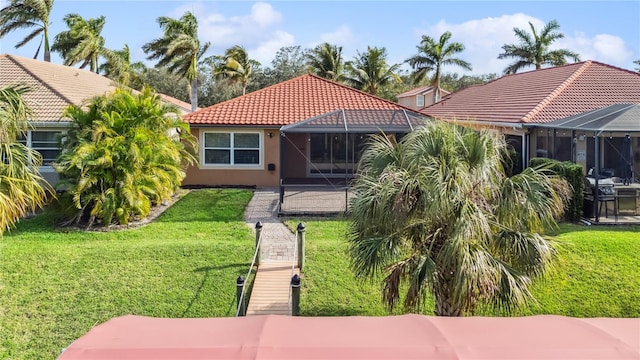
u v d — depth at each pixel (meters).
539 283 10.35
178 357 4.16
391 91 61.16
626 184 18.27
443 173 7.65
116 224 17.69
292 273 12.48
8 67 25.47
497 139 8.48
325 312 10.66
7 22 46.06
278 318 5.27
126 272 12.52
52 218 18.47
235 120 24.88
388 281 8.15
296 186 20.72
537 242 7.78
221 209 19.80
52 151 22.97
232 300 11.27
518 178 8.18
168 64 43.97
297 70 63.44
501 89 33.88
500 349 4.39
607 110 19.62
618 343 4.54
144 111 18.95
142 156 18.03
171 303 11.09
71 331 9.93
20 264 12.90
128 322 5.12
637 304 10.87
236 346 4.37
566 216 17.27
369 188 8.32
